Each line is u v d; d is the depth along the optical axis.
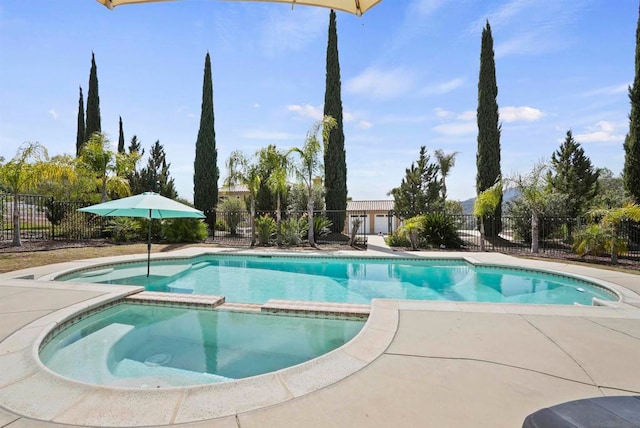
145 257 10.55
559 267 9.16
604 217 10.24
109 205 7.64
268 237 15.19
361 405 2.38
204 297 6.09
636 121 13.76
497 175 16.75
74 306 4.90
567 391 2.56
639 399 1.57
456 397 2.47
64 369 3.83
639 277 7.67
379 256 11.66
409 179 22.83
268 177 15.53
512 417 2.22
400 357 3.18
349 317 5.25
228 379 3.64
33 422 2.19
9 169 11.54
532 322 4.20
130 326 5.17
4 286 6.13
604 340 3.61
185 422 2.19
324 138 15.30
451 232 14.20
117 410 2.33
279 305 5.63
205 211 19.84
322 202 23.36
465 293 7.94
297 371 2.90
